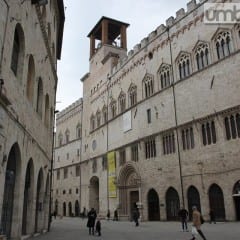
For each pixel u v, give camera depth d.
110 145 65.94
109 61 72.12
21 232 20.88
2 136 14.84
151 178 50.16
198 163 41.66
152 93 54.31
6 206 17.39
